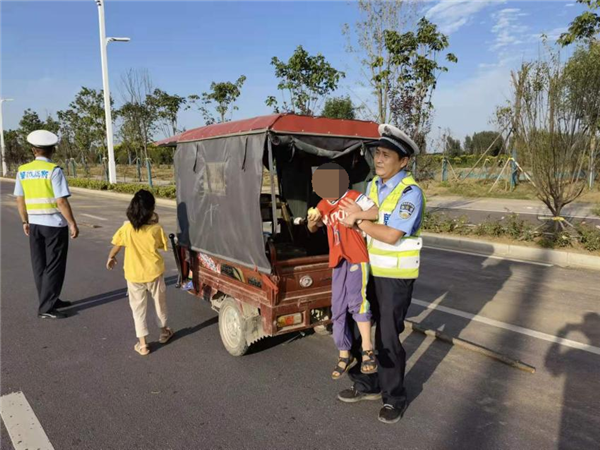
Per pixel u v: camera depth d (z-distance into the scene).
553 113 8.27
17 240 10.39
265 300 3.82
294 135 3.74
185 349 4.48
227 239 4.18
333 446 2.94
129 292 4.35
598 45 8.86
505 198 16.42
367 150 4.20
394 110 10.86
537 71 8.56
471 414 3.27
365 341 3.36
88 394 3.64
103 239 10.46
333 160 4.75
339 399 3.50
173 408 3.42
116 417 3.31
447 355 4.20
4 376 3.96
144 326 4.37
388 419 3.17
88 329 5.04
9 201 19.16
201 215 4.62
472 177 21.59
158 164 42.16
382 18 10.80
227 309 4.32
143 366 4.13
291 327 3.88
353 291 3.36
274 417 3.28
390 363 3.14
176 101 24.84
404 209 2.93
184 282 5.25
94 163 39.72
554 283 6.34
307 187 5.14
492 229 9.22
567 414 3.24
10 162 42.06
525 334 4.63
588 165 8.64
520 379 3.74
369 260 3.29
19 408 3.44
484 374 3.85
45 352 4.45
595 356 4.12
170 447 2.96
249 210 3.78
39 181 5.16
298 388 3.70
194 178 4.68
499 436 3.01
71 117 32.12
